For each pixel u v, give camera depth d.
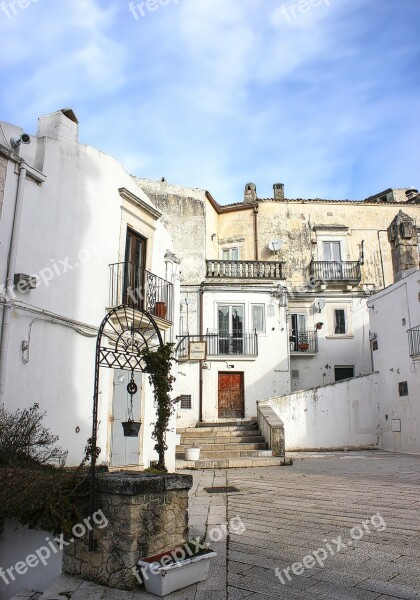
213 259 25.11
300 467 14.04
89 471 5.20
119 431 10.48
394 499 8.44
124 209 11.34
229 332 22.34
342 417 20.36
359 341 24.03
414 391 18.25
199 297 22.66
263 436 17.55
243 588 4.48
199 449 14.95
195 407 21.39
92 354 9.91
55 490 4.96
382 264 25.55
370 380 21.03
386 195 28.75
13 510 5.06
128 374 10.91
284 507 7.95
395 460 15.68
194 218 24.39
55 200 9.29
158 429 6.03
